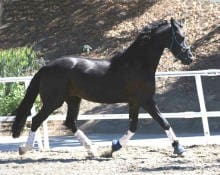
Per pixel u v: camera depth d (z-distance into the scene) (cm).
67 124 1423
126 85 1357
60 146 1634
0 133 1906
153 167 1220
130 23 2678
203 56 2308
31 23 2864
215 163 1260
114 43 2547
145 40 1363
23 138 1755
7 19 2923
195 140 1614
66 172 1198
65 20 2831
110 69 1366
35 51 2600
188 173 1130
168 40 1367
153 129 1911
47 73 1366
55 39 2689
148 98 1355
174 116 1550
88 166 1270
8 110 1988
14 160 1380
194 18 2586
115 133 1912
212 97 2061
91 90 1366
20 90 2042
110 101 1377
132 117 1398
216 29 2475
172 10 2683
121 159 1363
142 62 1358
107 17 2778
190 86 2142
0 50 2656
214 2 2695
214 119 1938
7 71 2142
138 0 2847
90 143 1416
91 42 2602
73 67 1362
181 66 2278
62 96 1362
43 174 1185
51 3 2992
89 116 1555
